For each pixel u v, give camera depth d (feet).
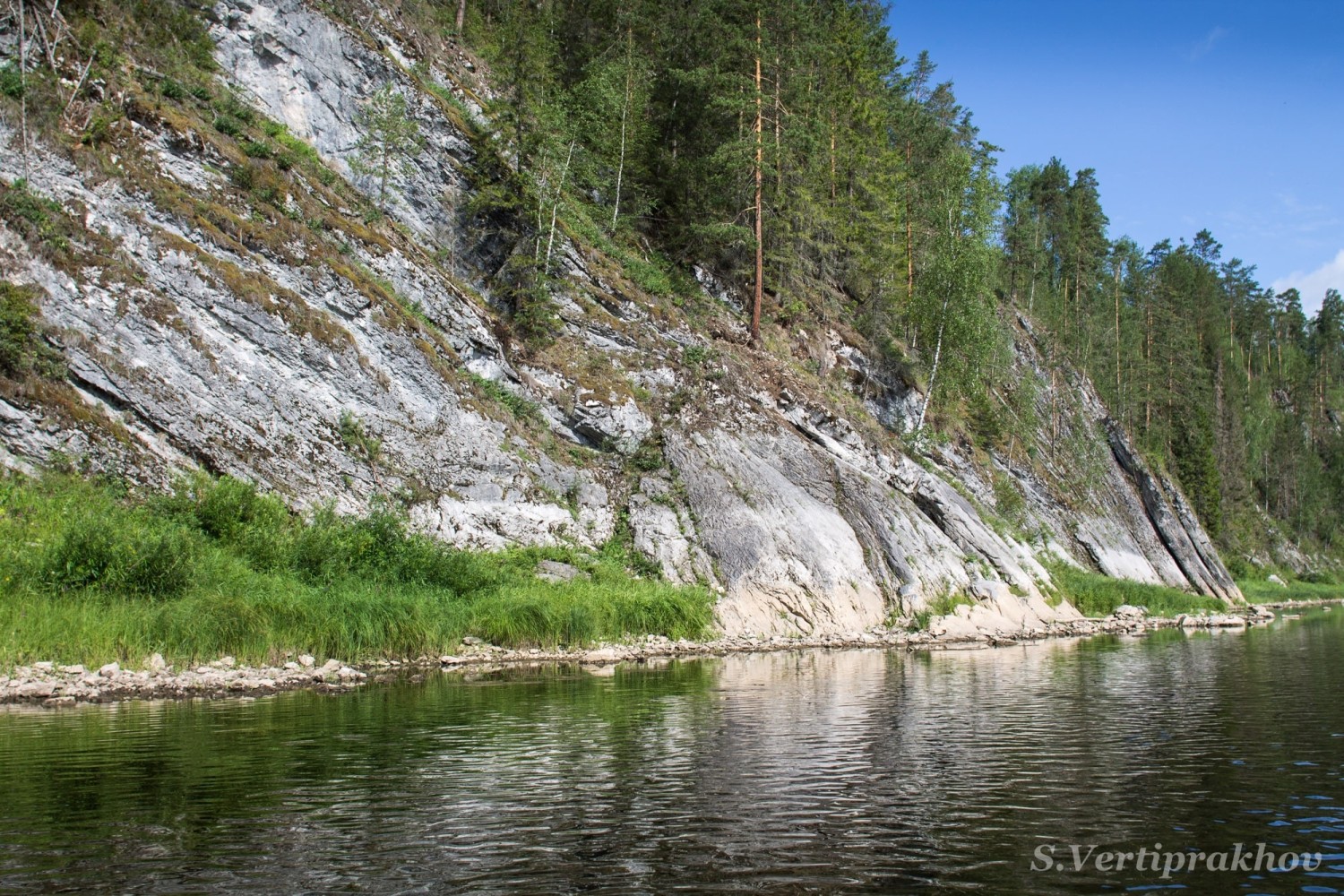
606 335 121.90
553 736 42.50
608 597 87.15
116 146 85.81
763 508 107.86
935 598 113.60
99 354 76.18
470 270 120.57
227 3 109.81
